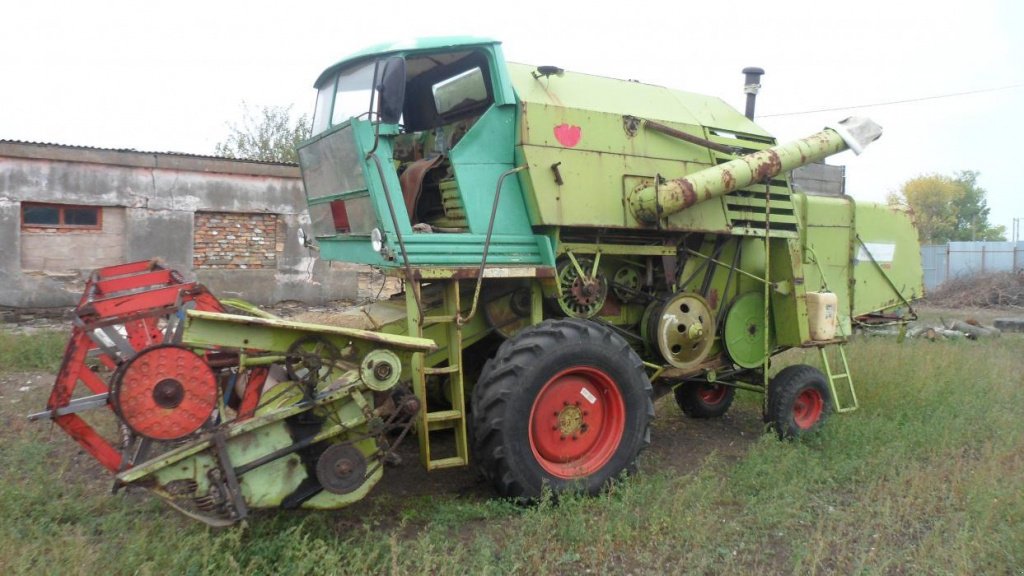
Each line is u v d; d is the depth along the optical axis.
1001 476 4.63
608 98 5.27
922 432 5.54
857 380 7.01
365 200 4.29
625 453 4.50
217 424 3.53
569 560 3.58
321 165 4.88
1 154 10.47
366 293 13.55
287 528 3.64
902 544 3.86
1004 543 3.68
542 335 4.25
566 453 4.41
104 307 4.04
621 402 4.50
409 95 5.56
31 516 3.79
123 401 3.21
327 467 3.54
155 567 3.17
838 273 6.80
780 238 5.96
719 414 6.82
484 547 3.51
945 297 21.98
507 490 4.14
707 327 5.54
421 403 4.06
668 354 5.30
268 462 3.48
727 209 5.55
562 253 4.86
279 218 12.84
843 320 6.75
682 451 5.71
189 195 11.95
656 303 5.42
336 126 4.43
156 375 3.24
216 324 3.38
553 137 4.72
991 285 21.34
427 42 4.40
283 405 3.63
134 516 3.83
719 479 4.87
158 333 4.55
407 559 3.42
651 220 4.98
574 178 4.76
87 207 11.30
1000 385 7.44
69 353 3.50
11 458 4.70
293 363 3.57
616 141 5.04
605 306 5.37
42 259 10.98
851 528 4.06
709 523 3.92
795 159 5.53
